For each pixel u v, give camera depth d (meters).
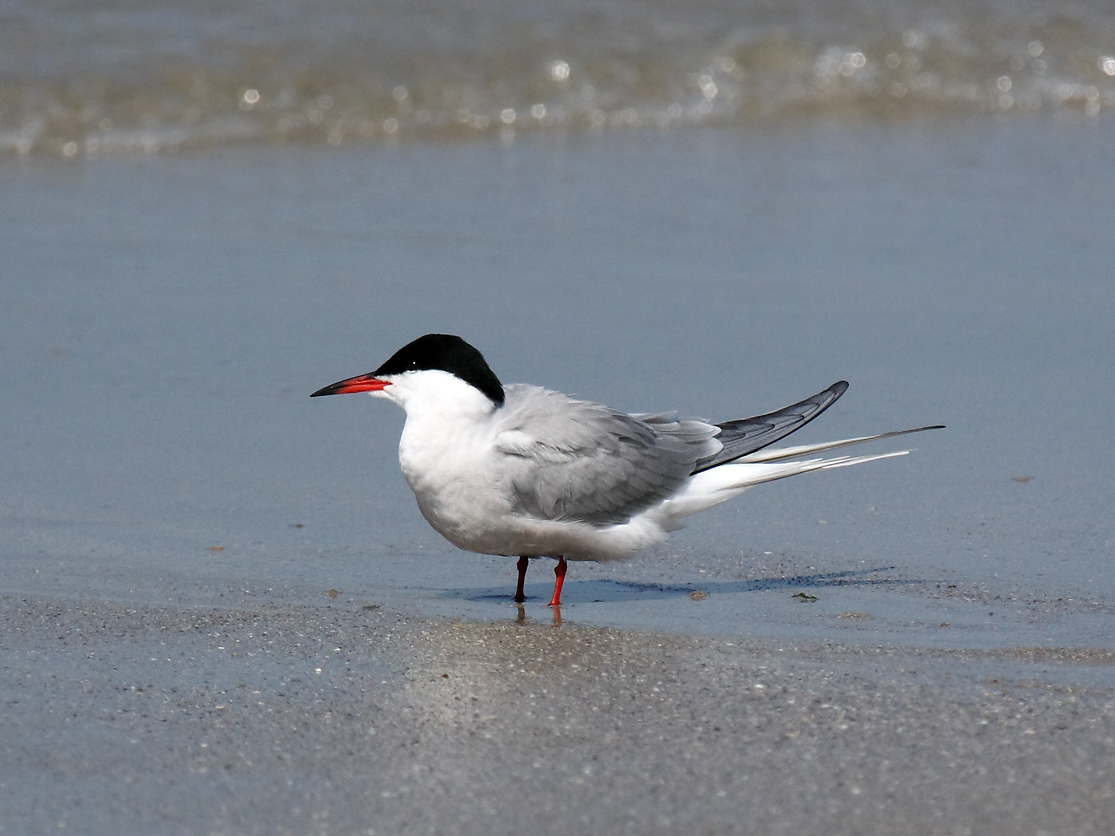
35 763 6.77
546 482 9.38
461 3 26.38
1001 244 18.09
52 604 9.05
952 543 10.48
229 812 6.36
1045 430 12.69
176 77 22.67
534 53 24.80
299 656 8.28
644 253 17.53
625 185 20.34
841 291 16.42
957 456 12.09
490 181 20.38
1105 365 14.35
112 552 10.18
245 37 24.06
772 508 11.20
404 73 23.72
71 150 21.05
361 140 22.42
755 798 6.52
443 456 9.31
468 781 6.67
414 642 8.59
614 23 26.22
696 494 9.89
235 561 10.13
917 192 20.28
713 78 25.11
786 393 13.48
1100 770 6.80
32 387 13.32
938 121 24.75
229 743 7.04
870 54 26.25
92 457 11.94
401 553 10.54
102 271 16.36
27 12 24.08
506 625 8.99
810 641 8.65
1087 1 28.88
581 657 8.34
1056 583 9.73
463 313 15.44
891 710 7.50
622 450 9.62
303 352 14.40
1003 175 21.25
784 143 22.94
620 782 6.67
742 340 14.89
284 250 17.30
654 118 24.14
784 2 27.83
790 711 7.49
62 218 18.08
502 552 9.72
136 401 13.15
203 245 17.34
